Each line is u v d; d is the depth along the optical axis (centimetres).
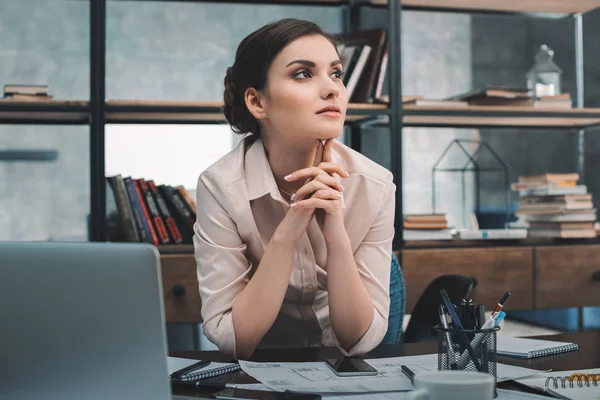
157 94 331
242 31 337
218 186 136
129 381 70
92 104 277
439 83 381
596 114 326
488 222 378
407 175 370
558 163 381
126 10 327
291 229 127
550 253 308
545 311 371
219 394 91
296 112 125
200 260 136
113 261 69
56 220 324
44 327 71
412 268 293
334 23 343
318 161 131
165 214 285
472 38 384
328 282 131
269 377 101
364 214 142
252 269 147
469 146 376
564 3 346
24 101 272
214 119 318
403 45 377
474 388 67
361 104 294
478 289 299
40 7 322
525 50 390
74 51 324
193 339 321
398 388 92
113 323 70
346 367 104
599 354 117
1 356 72
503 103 318
